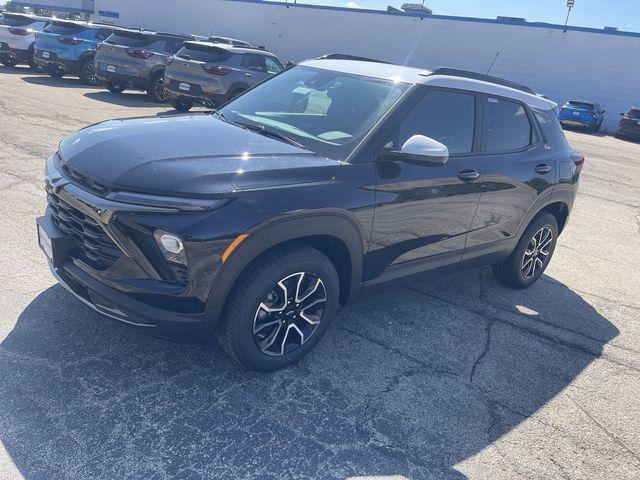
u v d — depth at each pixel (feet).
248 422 9.12
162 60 43.39
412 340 12.50
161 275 8.54
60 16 137.90
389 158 10.59
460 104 12.59
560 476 8.95
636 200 32.14
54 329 10.81
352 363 11.22
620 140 76.23
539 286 17.03
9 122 28.30
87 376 9.66
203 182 8.64
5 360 9.73
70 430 8.41
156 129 10.68
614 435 10.20
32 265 13.28
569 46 94.27
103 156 9.38
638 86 90.63
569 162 15.94
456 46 103.24
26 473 7.54
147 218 8.27
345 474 8.33
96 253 8.96
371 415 9.73
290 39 117.08
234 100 13.83
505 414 10.35
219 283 8.65
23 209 16.81
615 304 16.35
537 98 15.53
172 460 8.14
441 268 12.94
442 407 10.26
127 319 8.75
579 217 26.40
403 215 11.09
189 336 8.97
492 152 13.35
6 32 52.60
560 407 10.83
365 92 11.98
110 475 7.72
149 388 9.59
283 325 10.11
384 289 11.80
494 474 8.78
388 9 107.65
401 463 8.72
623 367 12.71
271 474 8.14
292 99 12.71
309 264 9.79
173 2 126.21
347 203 9.89
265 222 8.75
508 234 14.49
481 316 14.25
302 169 9.68
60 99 38.52
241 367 10.43
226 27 122.62
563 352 13.02
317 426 9.26
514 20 97.45
